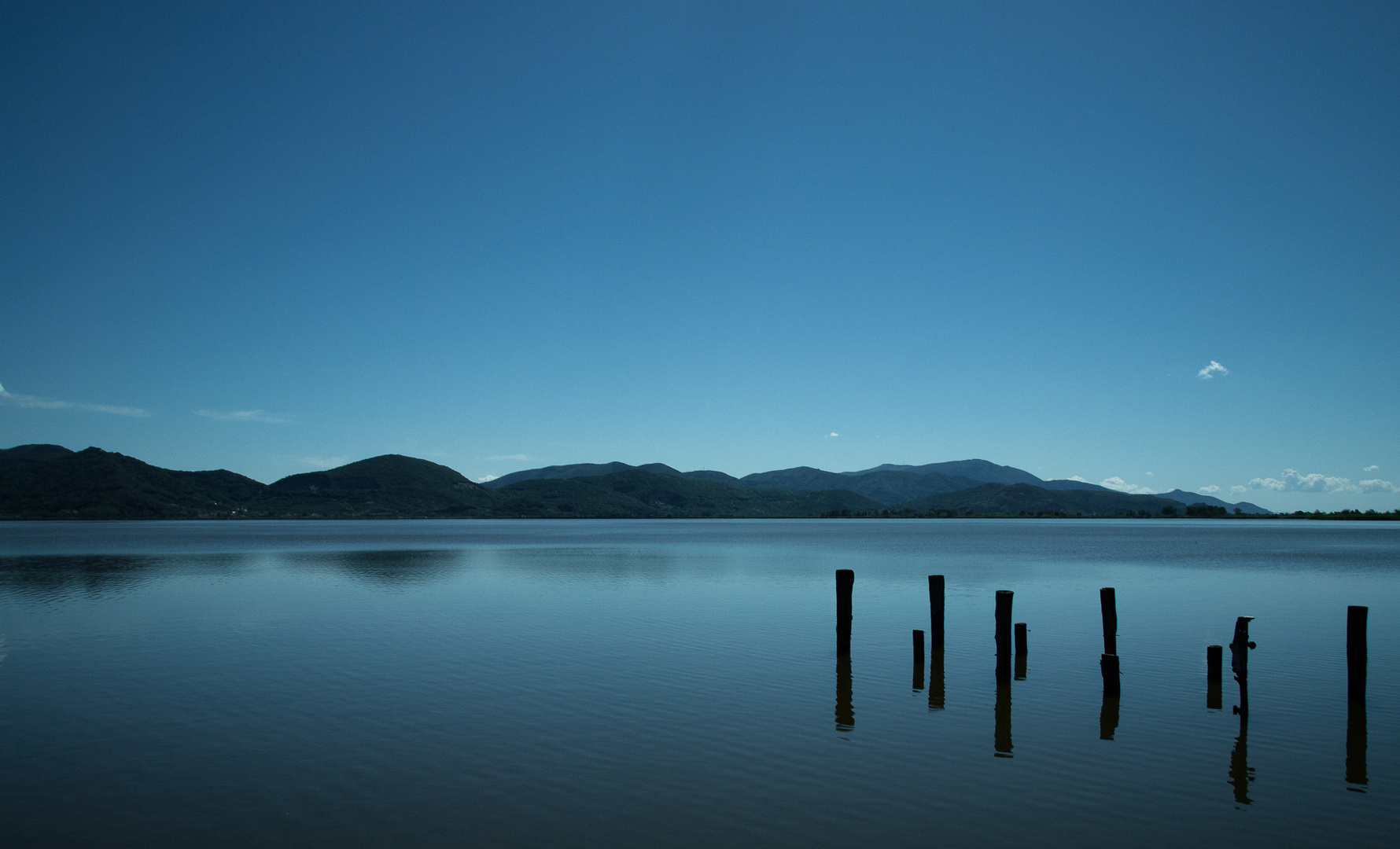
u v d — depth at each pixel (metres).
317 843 10.91
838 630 22.38
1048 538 111.19
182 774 13.48
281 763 13.95
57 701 18.08
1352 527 182.38
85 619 30.19
